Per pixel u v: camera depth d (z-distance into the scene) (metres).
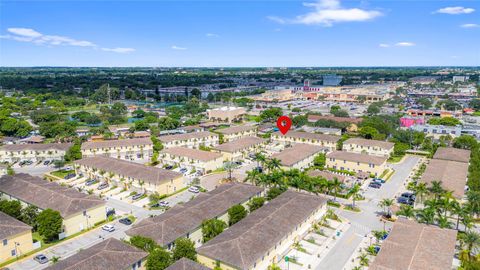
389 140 194.75
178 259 76.06
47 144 176.50
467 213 93.00
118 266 71.25
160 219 91.69
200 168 153.38
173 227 87.88
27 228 87.31
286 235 86.88
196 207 98.38
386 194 127.38
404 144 186.75
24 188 113.94
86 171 145.75
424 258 72.62
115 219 106.75
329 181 115.69
